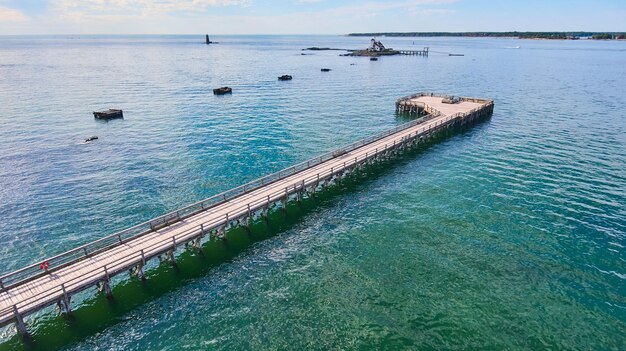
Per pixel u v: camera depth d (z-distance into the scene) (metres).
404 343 22.42
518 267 29.19
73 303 25.81
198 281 28.08
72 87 109.19
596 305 25.38
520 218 36.34
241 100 93.56
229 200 36.50
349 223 36.06
